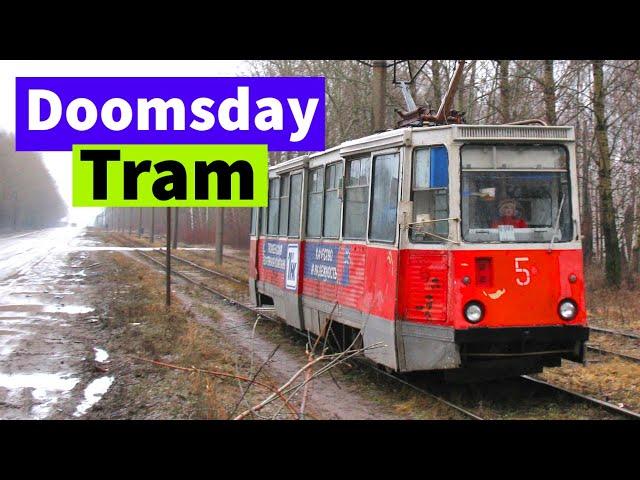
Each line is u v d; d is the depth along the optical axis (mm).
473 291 7613
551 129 8008
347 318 9828
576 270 7887
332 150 10945
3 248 51812
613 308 16500
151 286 22438
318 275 11281
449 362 7621
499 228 7820
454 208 7727
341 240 10234
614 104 24797
